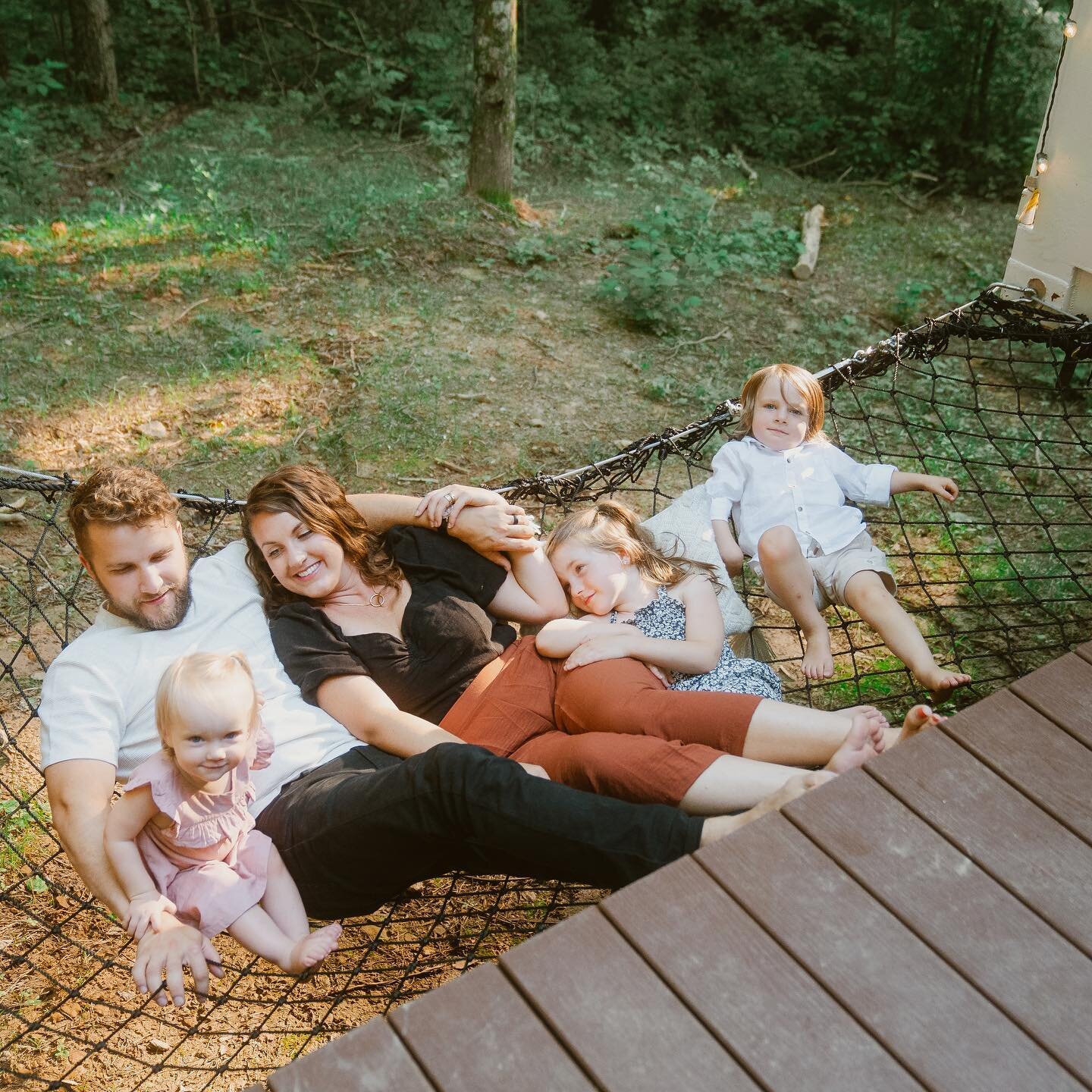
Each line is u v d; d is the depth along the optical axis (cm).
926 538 508
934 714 233
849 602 348
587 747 247
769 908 186
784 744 245
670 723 252
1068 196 442
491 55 827
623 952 179
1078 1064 163
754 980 174
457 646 283
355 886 245
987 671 421
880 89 1162
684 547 347
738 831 201
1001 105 1105
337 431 562
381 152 1021
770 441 372
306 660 272
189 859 233
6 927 307
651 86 1166
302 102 1112
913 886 191
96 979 296
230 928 230
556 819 219
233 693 225
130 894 221
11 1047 275
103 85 1065
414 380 611
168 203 823
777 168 1130
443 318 691
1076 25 426
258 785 256
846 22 1268
